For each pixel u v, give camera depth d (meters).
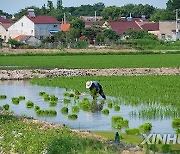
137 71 67.88
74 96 47.03
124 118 35.84
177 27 154.88
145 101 42.94
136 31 146.00
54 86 55.88
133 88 50.53
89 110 39.62
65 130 28.83
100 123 34.22
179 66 73.06
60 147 24.30
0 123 30.56
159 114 36.81
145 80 57.53
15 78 64.56
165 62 79.62
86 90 50.44
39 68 72.50
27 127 29.47
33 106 42.09
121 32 152.75
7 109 39.75
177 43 127.44
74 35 133.38
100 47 118.50
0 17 181.00
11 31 152.75
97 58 90.06
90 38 137.25
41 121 32.44
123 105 41.66
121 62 80.00
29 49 112.31
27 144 25.19
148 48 117.31
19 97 46.41
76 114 37.66
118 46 120.06
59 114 38.00
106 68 71.06
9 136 27.02
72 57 93.50
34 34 145.88
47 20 148.00
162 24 156.00
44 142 25.34
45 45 122.31
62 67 73.44
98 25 161.12
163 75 64.12
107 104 41.91
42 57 94.00
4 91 52.44
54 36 132.00
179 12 188.12
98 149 24.30
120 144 25.62
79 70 68.62
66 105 42.34
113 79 59.44
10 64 78.75
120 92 47.94
